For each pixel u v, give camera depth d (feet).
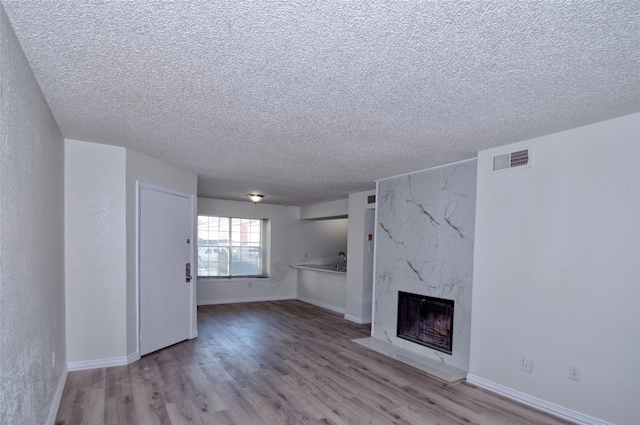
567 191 9.53
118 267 12.30
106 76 6.76
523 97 7.48
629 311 8.32
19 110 5.65
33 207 6.73
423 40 5.37
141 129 10.14
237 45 5.59
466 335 12.92
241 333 17.71
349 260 21.91
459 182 13.44
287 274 28.68
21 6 4.61
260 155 13.02
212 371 12.44
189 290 16.34
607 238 8.73
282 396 10.64
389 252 16.74
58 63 6.24
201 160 14.05
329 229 30.68
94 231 11.90
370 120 9.07
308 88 7.22
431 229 14.55
